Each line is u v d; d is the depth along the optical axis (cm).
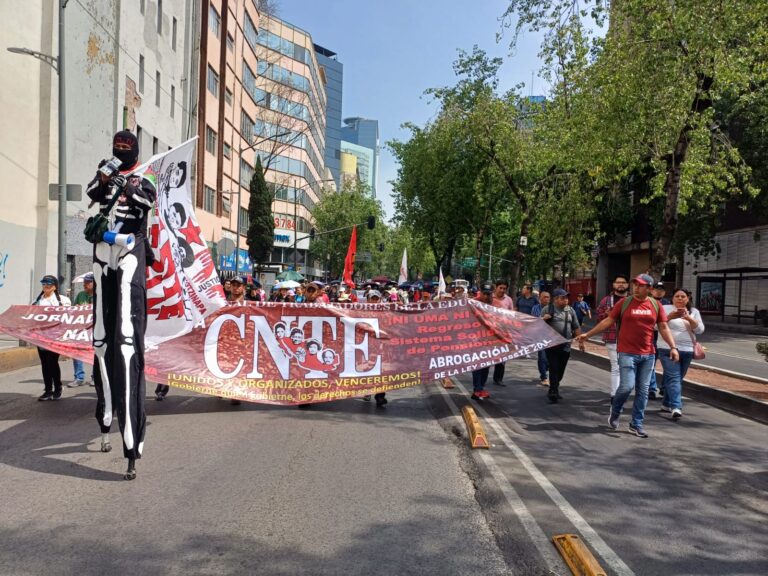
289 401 884
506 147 2369
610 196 2633
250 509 491
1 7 1738
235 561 398
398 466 627
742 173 1418
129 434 549
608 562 415
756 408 931
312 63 7675
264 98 5716
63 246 1608
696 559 425
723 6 1116
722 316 3825
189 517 471
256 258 4919
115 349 551
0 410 850
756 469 652
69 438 699
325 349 909
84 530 441
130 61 2469
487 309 964
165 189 713
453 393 1112
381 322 933
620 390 804
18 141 1811
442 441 745
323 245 7156
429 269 9650
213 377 864
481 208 3088
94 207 2219
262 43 6338
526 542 443
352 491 544
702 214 3053
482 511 505
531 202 2370
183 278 757
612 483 594
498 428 817
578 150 1422
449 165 3025
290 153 6981
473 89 2688
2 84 1748
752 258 3678
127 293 556
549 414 929
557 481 596
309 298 1105
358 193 7194
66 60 1991
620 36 1280
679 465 662
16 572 375
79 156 2086
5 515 466
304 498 521
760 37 1149
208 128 3644
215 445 688
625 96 1261
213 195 3788
